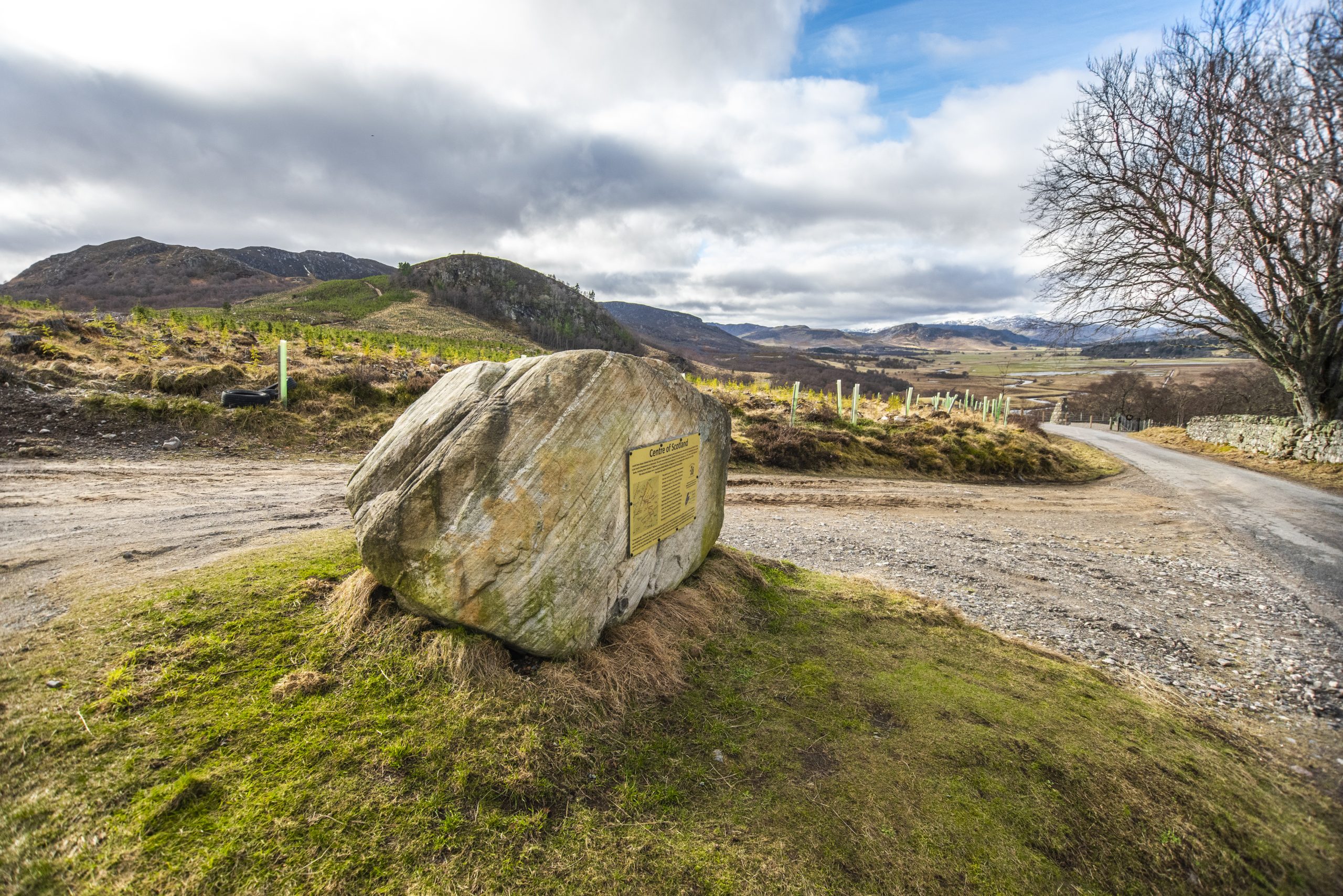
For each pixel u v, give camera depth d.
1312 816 3.59
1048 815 3.22
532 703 3.44
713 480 5.79
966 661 4.97
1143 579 8.85
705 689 4.09
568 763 3.13
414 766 2.91
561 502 3.77
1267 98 13.43
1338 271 14.62
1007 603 7.39
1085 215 18.42
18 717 2.84
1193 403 52.66
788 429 17.31
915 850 2.90
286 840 2.44
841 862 2.79
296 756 2.85
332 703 3.22
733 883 2.60
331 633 3.79
